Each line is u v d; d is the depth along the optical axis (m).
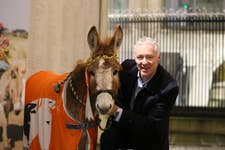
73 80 3.99
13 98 4.73
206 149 8.48
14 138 4.77
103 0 7.28
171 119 10.02
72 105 3.99
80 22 6.58
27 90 4.48
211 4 14.19
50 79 4.31
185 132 9.95
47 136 4.02
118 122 4.14
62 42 6.20
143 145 4.37
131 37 10.85
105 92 3.67
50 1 5.88
